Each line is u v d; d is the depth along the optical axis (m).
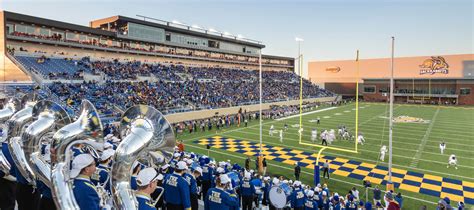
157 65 48.75
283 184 9.99
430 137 27.83
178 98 39.38
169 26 52.38
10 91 25.98
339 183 16.00
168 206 6.19
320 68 81.94
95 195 3.81
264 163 17.30
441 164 19.19
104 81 36.81
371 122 37.38
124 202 3.56
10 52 32.41
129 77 40.50
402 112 48.72
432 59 66.19
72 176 3.78
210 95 45.09
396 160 20.19
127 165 3.72
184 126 33.19
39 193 4.99
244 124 36.47
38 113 5.52
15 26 34.03
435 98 66.44
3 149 6.25
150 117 4.00
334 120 39.31
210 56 61.19
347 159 20.56
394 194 13.08
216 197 6.08
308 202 9.63
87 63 38.97
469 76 62.31
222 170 9.81
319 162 19.89
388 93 71.56
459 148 23.41
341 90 78.94
